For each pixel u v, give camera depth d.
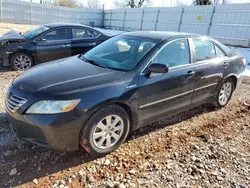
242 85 6.35
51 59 6.90
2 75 6.07
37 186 2.29
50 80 2.71
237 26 15.29
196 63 3.71
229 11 15.66
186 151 3.03
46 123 2.39
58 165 2.61
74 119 2.47
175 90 3.39
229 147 3.18
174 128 3.64
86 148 2.67
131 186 2.36
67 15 27.22
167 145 3.15
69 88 2.55
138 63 3.06
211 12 16.78
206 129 3.70
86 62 3.37
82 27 7.24
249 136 3.56
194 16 18.16
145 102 3.05
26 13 24.86
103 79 2.77
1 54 6.54
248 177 2.59
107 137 2.81
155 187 2.37
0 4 23.25
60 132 2.45
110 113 2.74
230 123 3.99
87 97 2.53
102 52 3.62
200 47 3.87
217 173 2.63
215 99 4.34
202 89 3.88
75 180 2.41
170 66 3.34
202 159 2.87
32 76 2.87
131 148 3.03
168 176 2.54
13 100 2.60
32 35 6.84
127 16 25.39
